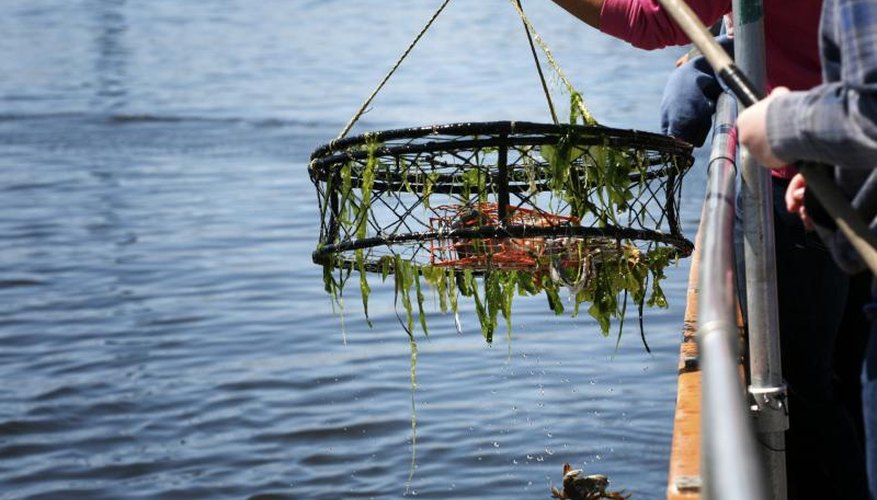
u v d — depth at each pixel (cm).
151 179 1625
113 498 693
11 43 3247
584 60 2888
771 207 297
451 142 335
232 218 1370
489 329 387
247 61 2956
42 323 980
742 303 358
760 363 299
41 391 834
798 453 355
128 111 2250
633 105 2155
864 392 226
